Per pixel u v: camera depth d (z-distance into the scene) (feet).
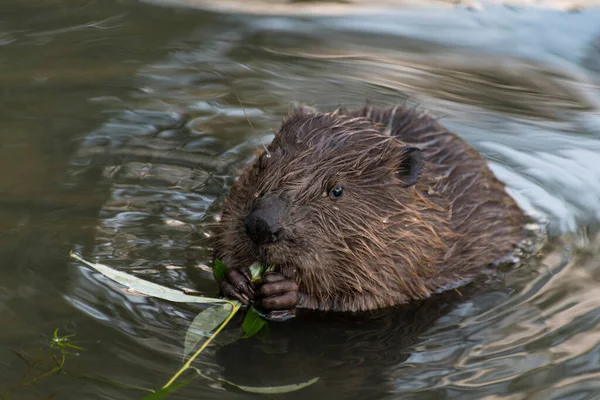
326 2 58.80
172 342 27.45
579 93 48.29
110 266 31.50
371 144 30.40
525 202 38.32
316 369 27.04
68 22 53.16
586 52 52.85
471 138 43.14
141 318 28.55
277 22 55.42
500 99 47.44
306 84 47.75
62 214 34.68
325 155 29.50
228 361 26.96
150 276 31.22
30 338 26.91
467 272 32.94
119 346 26.89
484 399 25.45
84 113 42.96
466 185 34.71
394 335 29.22
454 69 50.60
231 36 53.01
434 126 36.96
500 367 27.17
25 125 41.32
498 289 32.09
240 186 32.78
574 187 39.60
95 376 25.32
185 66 48.85
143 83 46.60
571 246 35.09
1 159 38.22
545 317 30.12
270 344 28.27
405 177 30.78
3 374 25.13
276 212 28.02
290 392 25.62
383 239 30.12
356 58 51.19
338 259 29.53
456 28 55.77
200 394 24.99
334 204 29.14
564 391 25.75
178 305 29.60
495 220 34.65
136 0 57.11
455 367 27.27
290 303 29.50
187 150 40.70
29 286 29.66
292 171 28.86
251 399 25.05
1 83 45.19
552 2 59.77
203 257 32.78
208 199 36.94
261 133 42.52
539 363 27.30
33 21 53.06
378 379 26.53
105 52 49.73
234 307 28.73
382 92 47.14
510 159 41.55
